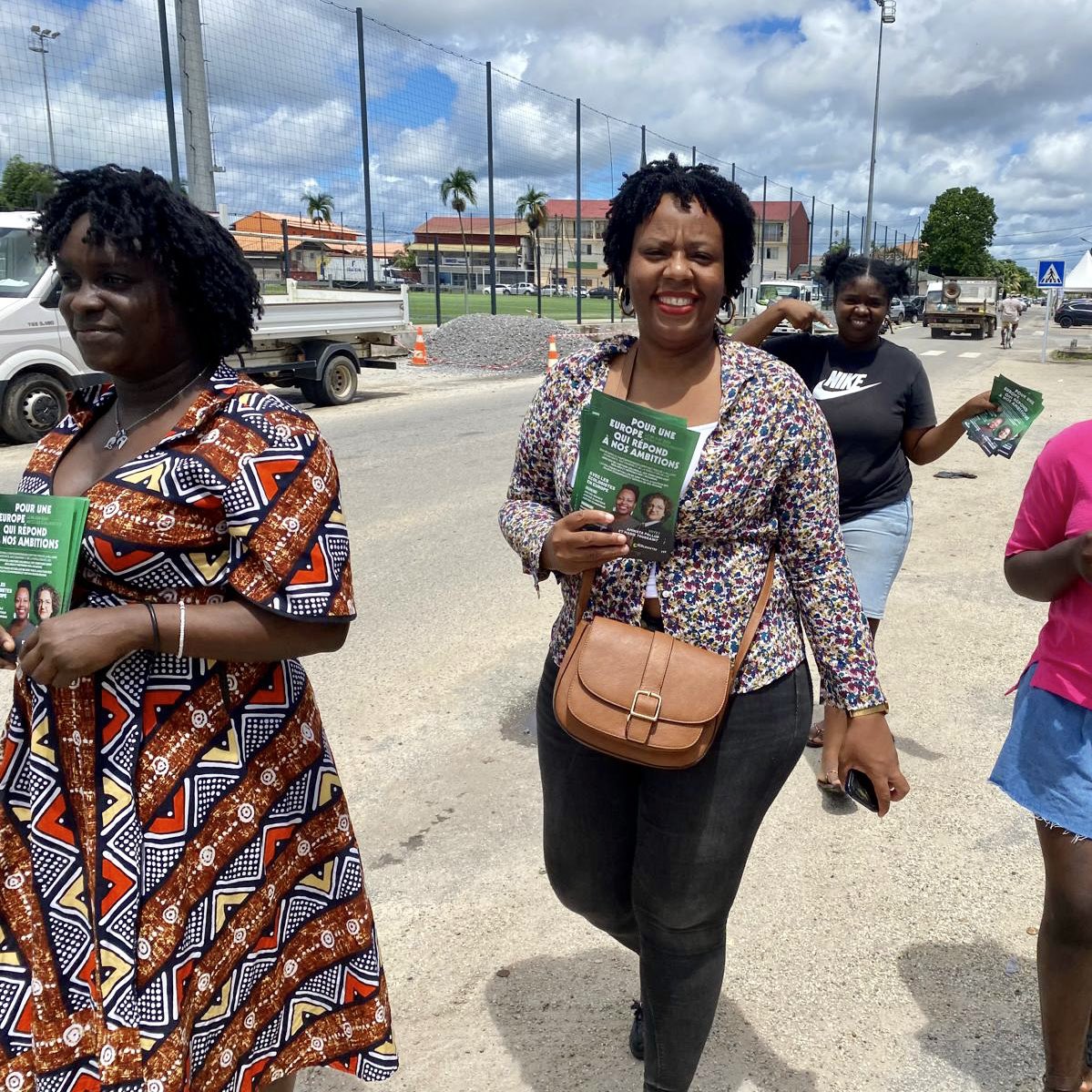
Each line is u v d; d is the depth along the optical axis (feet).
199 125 46.34
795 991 8.46
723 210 5.80
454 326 74.23
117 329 4.99
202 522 4.97
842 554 6.05
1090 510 6.14
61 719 4.96
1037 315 218.38
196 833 5.00
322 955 5.69
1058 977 6.31
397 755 12.63
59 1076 4.88
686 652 5.71
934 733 13.37
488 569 20.62
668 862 6.08
